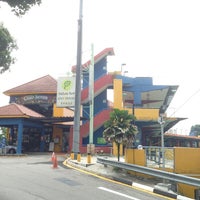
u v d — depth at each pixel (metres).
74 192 10.45
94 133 32.69
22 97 37.72
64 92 29.11
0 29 11.45
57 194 10.00
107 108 34.19
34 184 11.48
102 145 32.25
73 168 16.72
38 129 37.06
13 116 30.28
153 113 32.16
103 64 37.00
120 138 17.16
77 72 22.56
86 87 33.97
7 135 38.41
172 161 17.78
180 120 37.19
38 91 36.72
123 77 35.84
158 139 51.16
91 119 29.19
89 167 16.67
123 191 11.16
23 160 21.30
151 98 43.00
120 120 17.44
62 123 36.50
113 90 34.16
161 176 12.98
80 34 23.09
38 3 7.98
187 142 57.34
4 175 13.35
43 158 24.03
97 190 11.02
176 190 13.60
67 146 37.50
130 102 44.03
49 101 36.53
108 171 15.58
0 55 11.86
